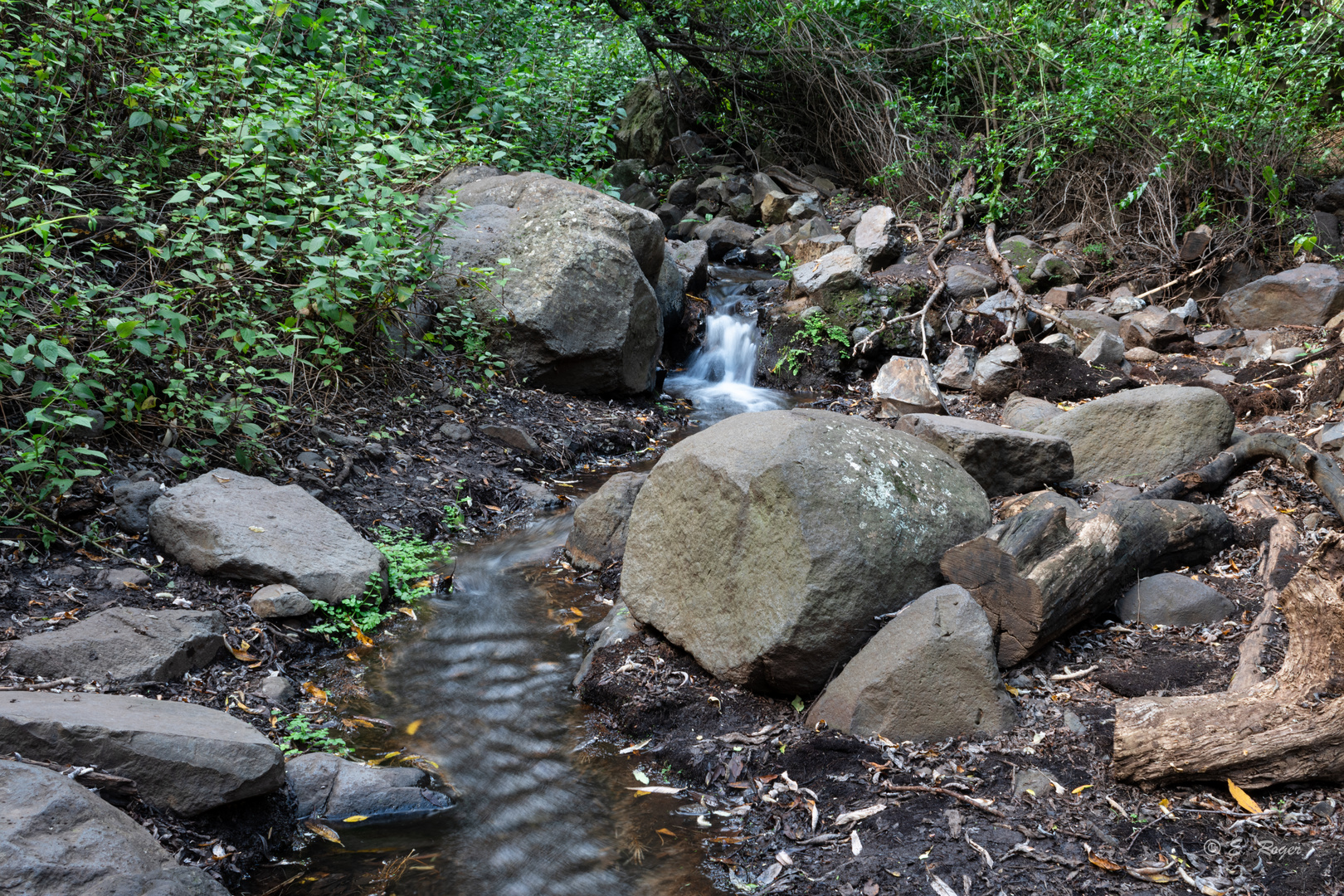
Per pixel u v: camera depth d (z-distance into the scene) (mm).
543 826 3252
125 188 5641
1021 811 3119
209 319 5605
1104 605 4082
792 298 9250
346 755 3564
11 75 5266
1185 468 5434
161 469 4934
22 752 2846
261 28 7574
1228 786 3139
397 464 5895
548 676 4191
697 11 12469
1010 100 10500
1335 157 9766
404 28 10344
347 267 5512
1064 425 5777
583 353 7285
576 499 6117
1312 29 9297
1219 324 8336
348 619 4406
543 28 13219
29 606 3873
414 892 2928
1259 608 4117
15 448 4500
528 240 7367
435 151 6734
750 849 3119
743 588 3789
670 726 3742
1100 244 9539
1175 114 9398
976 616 3566
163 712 3172
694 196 12742
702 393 8438
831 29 12000
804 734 3568
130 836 2666
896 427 5863
